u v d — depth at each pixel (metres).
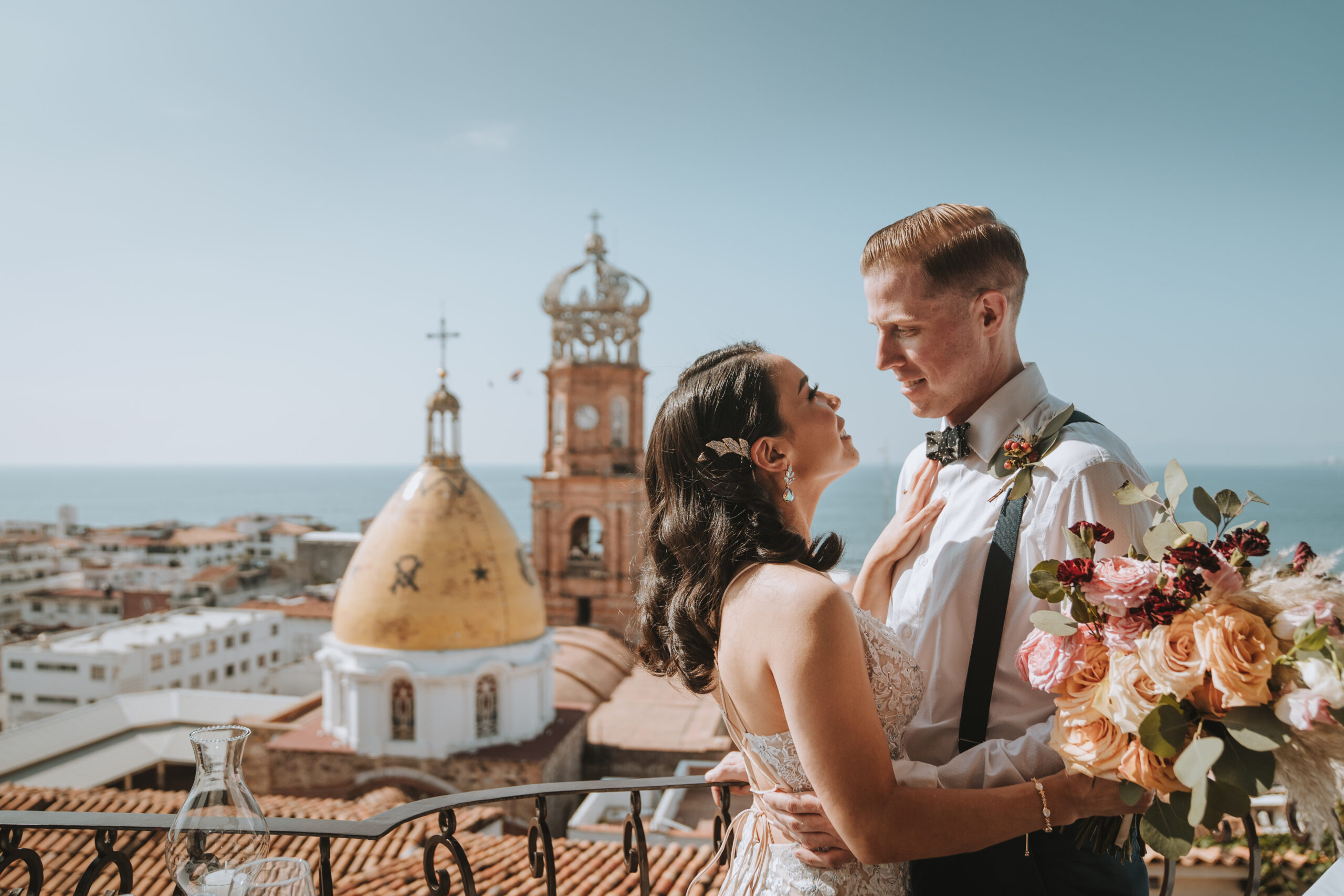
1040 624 2.51
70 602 85.69
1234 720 2.13
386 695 25.30
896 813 2.32
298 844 14.47
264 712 37.34
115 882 12.59
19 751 33.06
